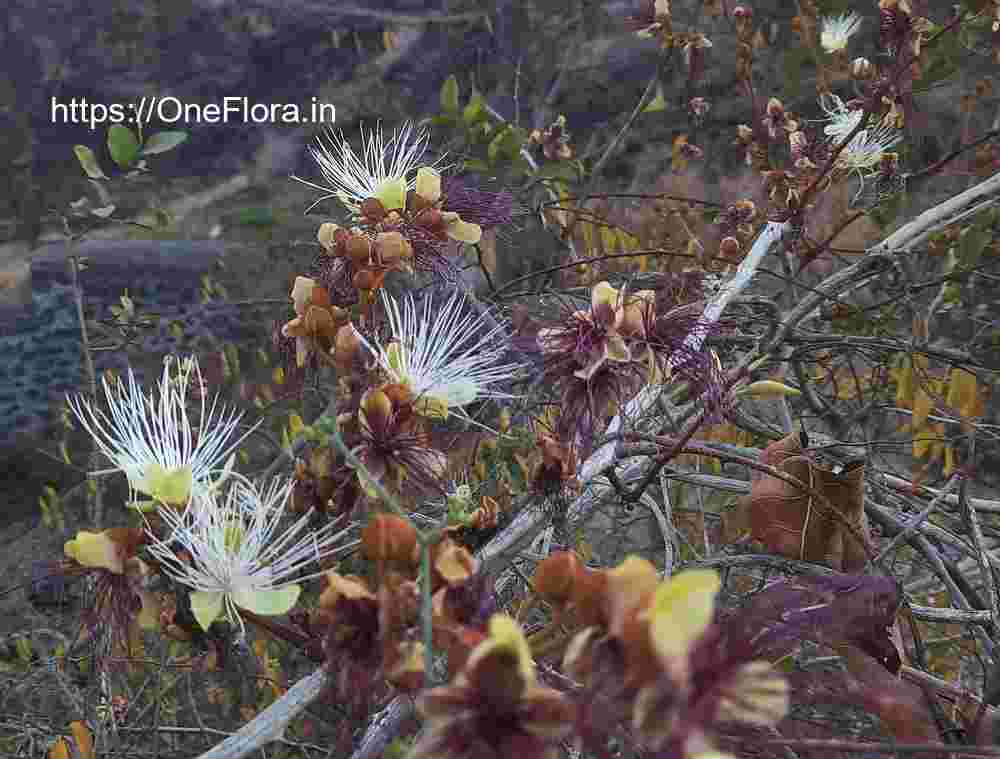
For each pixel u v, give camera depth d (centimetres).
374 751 118
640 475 169
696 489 270
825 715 138
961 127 423
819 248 260
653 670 81
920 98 444
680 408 178
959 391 191
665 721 80
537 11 625
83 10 684
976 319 280
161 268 525
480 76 638
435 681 106
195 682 245
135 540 118
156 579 119
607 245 308
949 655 228
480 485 160
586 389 131
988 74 444
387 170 177
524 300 243
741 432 256
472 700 86
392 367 133
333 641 103
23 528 444
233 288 514
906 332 288
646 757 94
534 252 336
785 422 216
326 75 694
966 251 251
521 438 145
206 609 115
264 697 214
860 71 259
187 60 693
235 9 696
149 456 125
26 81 671
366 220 155
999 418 254
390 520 101
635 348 133
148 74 686
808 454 175
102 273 520
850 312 236
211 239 586
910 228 211
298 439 154
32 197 637
